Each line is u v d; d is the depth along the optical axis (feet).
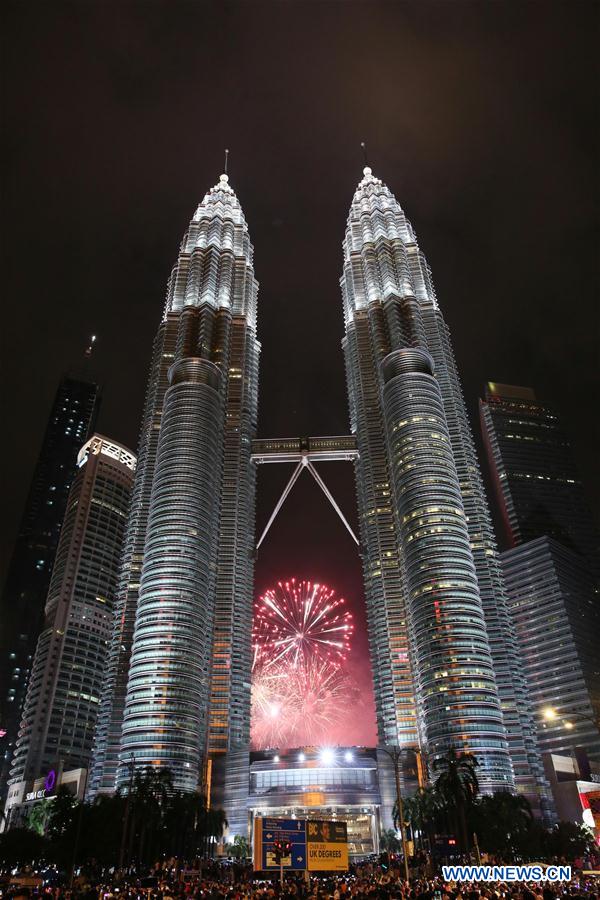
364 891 153.89
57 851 434.30
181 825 511.40
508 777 637.30
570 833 491.72
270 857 188.96
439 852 353.10
